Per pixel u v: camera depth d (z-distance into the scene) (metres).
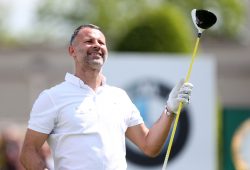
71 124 12.79
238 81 75.62
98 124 12.84
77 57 13.15
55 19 105.50
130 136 13.72
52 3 105.31
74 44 13.22
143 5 96.38
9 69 74.38
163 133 13.49
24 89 74.19
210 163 27.80
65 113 12.84
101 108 12.98
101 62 13.08
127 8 96.69
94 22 98.00
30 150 12.98
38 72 73.38
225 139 32.53
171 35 37.12
